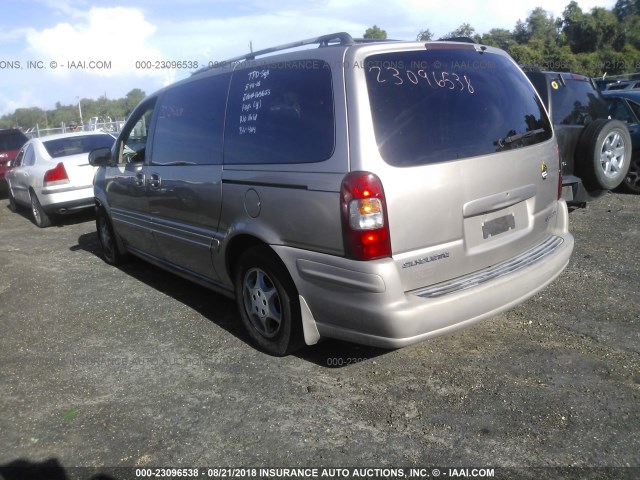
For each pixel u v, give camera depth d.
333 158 3.03
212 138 4.01
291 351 3.66
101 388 3.55
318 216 3.10
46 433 3.09
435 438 2.84
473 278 3.21
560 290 4.63
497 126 3.42
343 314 3.11
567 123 6.49
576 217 7.04
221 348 3.99
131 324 4.57
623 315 4.10
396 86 3.10
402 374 3.46
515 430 2.85
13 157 13.80
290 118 3.35
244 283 3.86
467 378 3.36
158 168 4.70
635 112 8.42
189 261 4.53
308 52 3.32
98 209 6.33
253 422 3.07
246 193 3.60
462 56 3.47
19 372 3.85
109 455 2.87
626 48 40.34
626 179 8.26
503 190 3.36
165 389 3.48
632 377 3.28
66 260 6.82
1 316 4.99
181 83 4.61
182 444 2.92
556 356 3.56
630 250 5.57
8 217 10.79
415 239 3.01
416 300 2.96
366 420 3.02
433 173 3.04
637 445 2.69
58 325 4.68
